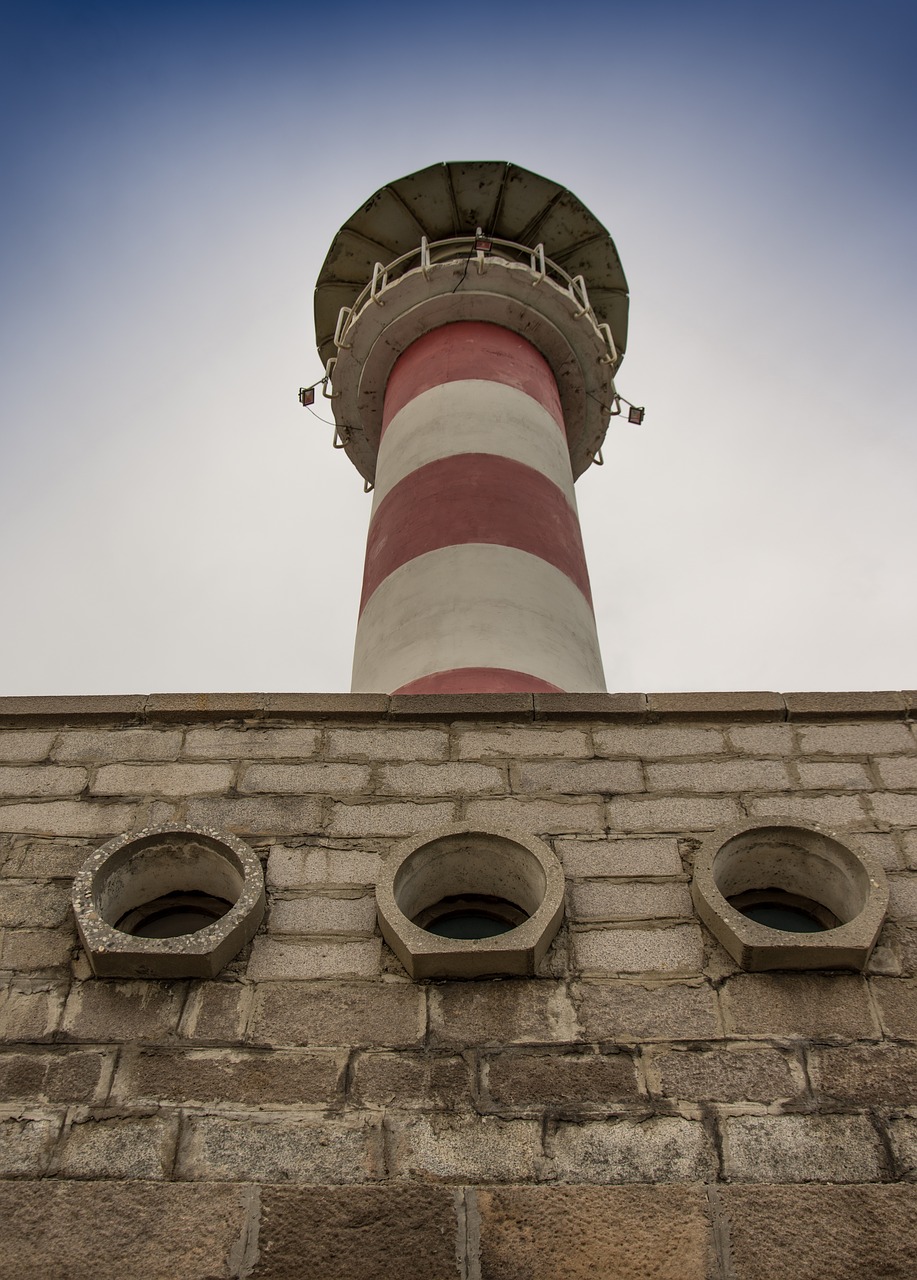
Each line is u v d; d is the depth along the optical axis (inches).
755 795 253.6
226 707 271.1
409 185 539.5
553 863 226.5
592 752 262.2
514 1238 173.8
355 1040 201.5
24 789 255.6
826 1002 207.8
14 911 227.3
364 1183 181.5
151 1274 169.8
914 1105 192.4
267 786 255.1
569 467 454.0
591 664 359.9
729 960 215.0
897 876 235.6
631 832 243.8
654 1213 176.6
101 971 210.7
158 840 235.3
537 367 487.5
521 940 209.2
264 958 215.9
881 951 217.0
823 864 237.3
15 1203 177.9
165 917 243.4
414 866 233.0
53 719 272.2
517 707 269.3
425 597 361.4
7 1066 197.9
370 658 355.6
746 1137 187.6
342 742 264.8
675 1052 199.8
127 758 263.0
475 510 392.8
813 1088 194.7
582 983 211.0
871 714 272.1
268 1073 196.4
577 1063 197.9
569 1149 185.6
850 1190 180.4
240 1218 176.1
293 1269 170.6
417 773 257.0
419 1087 194.1
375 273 514.9
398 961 215.6
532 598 363.6
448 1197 178.7
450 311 493.4
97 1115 190.9
